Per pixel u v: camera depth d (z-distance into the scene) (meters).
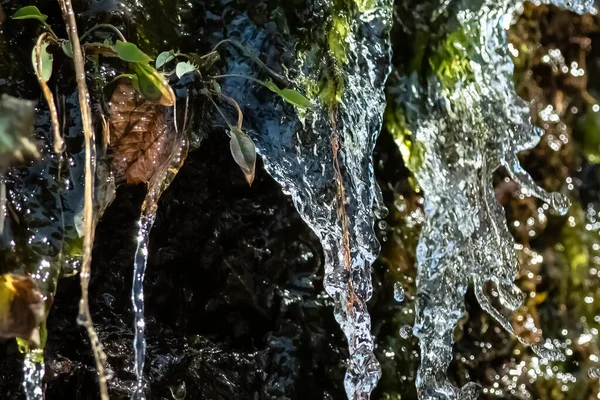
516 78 0.88
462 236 0.82
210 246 0.77
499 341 0.86
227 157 0.76
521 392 0.86
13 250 0.66
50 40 0.67
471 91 0.83
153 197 0.69
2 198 0.65
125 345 0.73
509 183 0.88
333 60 0.74
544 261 0.89
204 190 0.77
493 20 0.82
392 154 0.83
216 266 0.78
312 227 0.75
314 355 0.79
